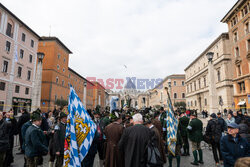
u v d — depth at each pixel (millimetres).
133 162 3270
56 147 4648
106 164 4383
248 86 26453
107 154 4445
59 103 36000
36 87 15781
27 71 31406
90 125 4207
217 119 6406
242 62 28250
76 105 4020
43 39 39406
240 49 28781
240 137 3426
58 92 41531
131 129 3543
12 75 27266
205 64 45594
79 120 3969
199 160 6289
